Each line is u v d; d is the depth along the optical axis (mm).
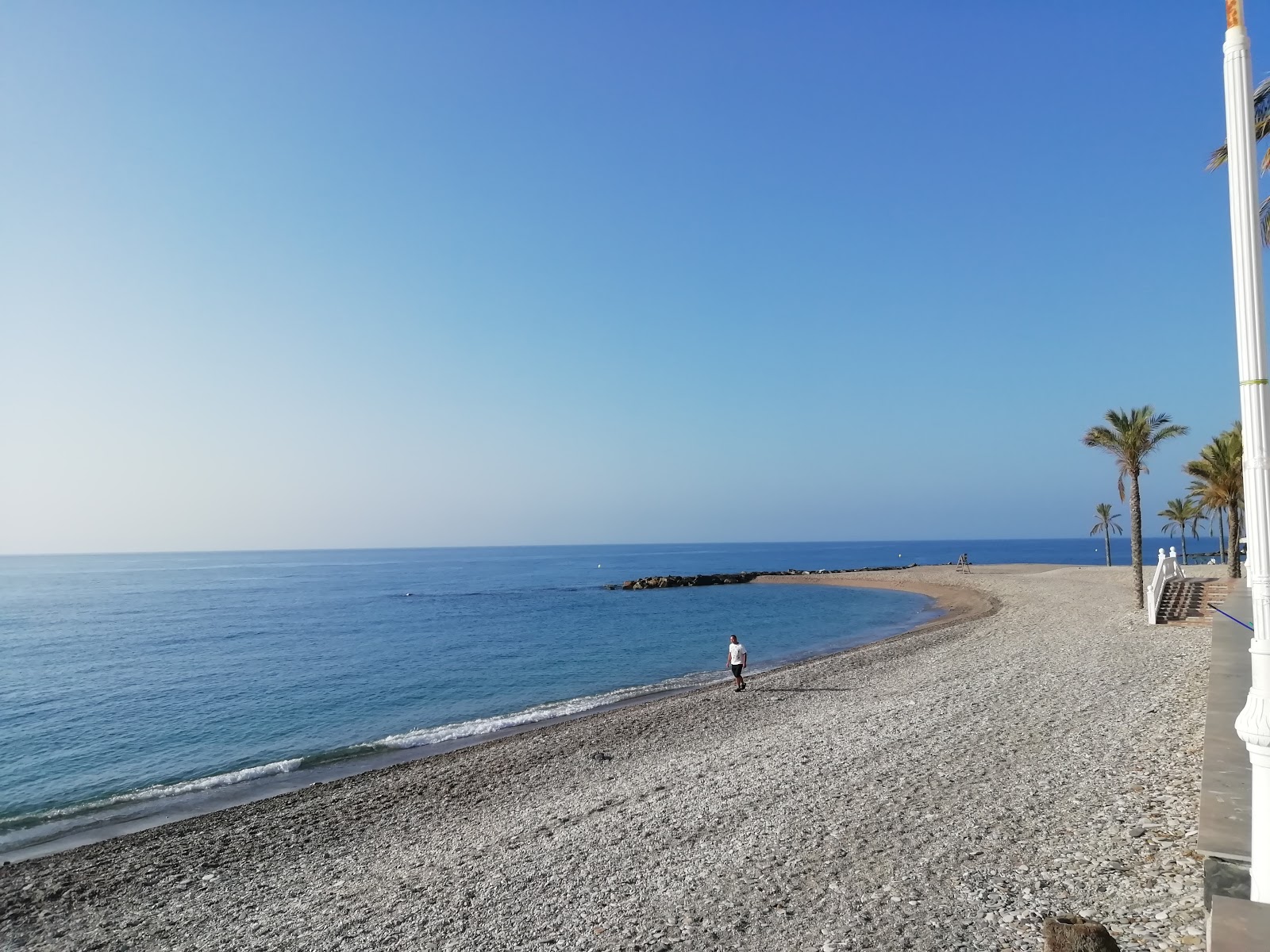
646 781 15094
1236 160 4969
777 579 105625
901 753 14305
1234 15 5031
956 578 83312
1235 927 4676
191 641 52375
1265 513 4961
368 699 30844
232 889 11672
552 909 9219
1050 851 8859
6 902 11820
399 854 12453
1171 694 16531
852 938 7473
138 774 21156
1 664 42375
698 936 7992
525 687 32469
